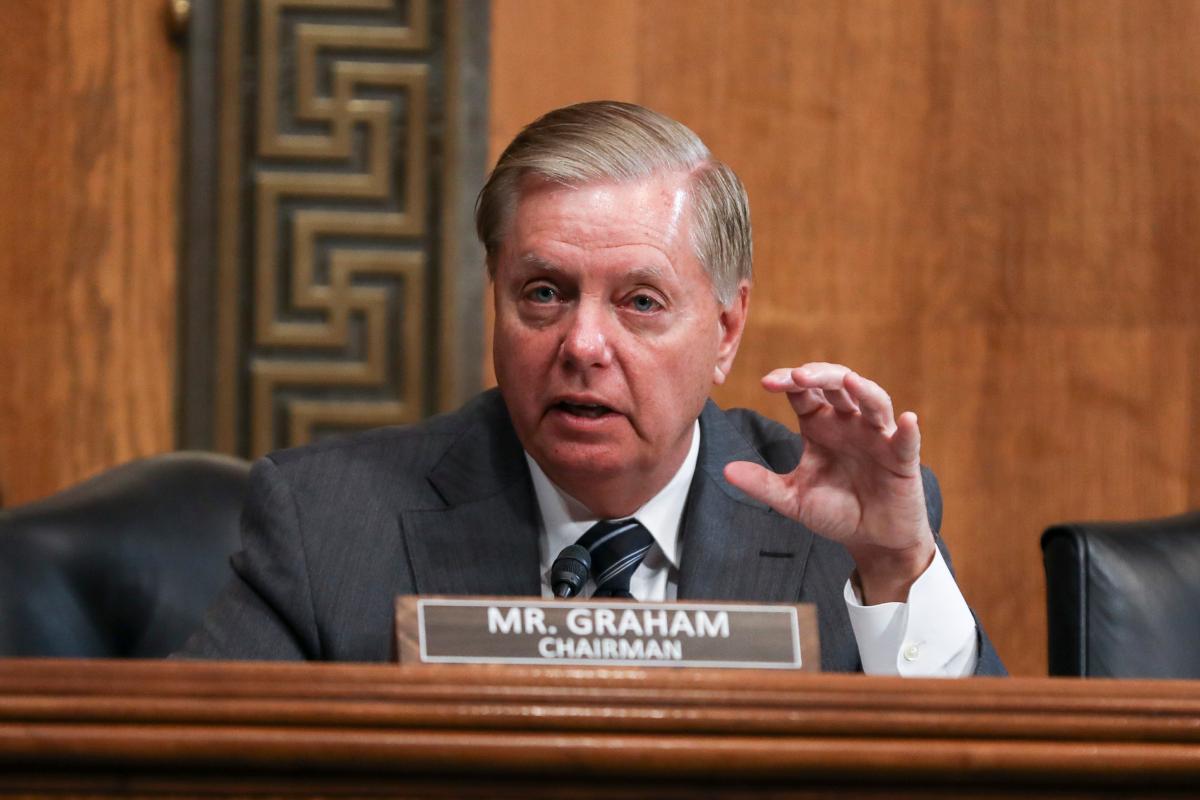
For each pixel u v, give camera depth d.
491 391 5.24
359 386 9.16
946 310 9.61
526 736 2.60
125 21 9.00
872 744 2.65
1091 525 5.29
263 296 9.06
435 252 9.20
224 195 9.02
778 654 3.18
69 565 5.12
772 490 4.15
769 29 9.50
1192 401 9.73
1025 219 9.66
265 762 2.56
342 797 2.61
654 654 3.14
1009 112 9.66
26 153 8.89
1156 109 9.72
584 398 4.41
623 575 4.70
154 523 5.33
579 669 2.70
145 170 9.01
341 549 4.71
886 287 9.56
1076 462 9.66
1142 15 9.73
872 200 9.56
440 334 9.16
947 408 9.59
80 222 8.95
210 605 4.90
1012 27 9.66
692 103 9.45
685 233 4.48
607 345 4.40
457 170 9.20
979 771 2.68
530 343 4.45
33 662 2.66
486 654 3.08
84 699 2.55
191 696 2.59
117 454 8.94
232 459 5.69
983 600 9.60
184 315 9.00
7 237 8.86
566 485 4.66
